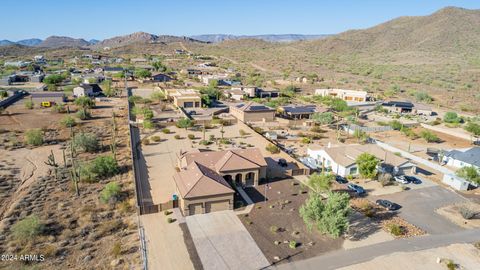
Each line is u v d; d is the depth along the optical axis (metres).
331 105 121.50
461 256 37.22
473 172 55.72
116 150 69.56
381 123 99.00
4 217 42.81
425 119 109.31
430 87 171.50
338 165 60.16
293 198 50.03
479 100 142.25
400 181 57.06
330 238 39.84
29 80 162.88
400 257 36.66
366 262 35.62
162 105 115.25
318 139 82.88
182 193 43.81
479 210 47.84
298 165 63.38
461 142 84.00
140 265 34.19
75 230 40.25
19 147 69.62
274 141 79.94
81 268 33.56
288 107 110.94
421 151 76.06
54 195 49.12
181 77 189.88
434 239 40.47
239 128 90.19
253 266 34.50
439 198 51.94
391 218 45.22
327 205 40.31
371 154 61.50
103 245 37.56
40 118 93.75
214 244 38.03
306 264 35.00
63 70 194.75
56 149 69.44
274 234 40.28
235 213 44.97
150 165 62.09
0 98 117.19
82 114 94.38
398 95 154.12
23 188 51.69
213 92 132.38
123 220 42.84
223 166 51.81
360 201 49.72
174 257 35.59
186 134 82.75
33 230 38.38
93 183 53.62
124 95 134.38
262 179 56.47
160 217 43.53
